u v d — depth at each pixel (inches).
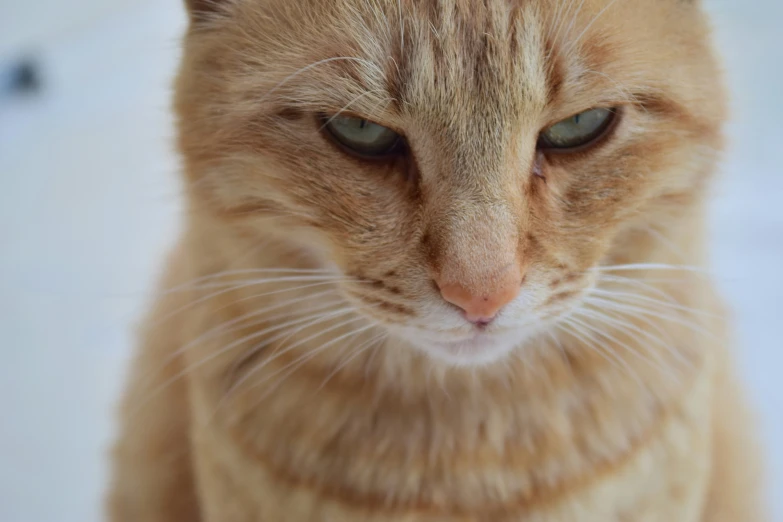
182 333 12.0
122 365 14.8
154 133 20.0
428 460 10.7
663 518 11.2
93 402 15.8
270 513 10.9
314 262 10.6
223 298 10.9
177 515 13.2
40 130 22.5
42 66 24.0
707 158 10.5
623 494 10.9
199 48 10.3
